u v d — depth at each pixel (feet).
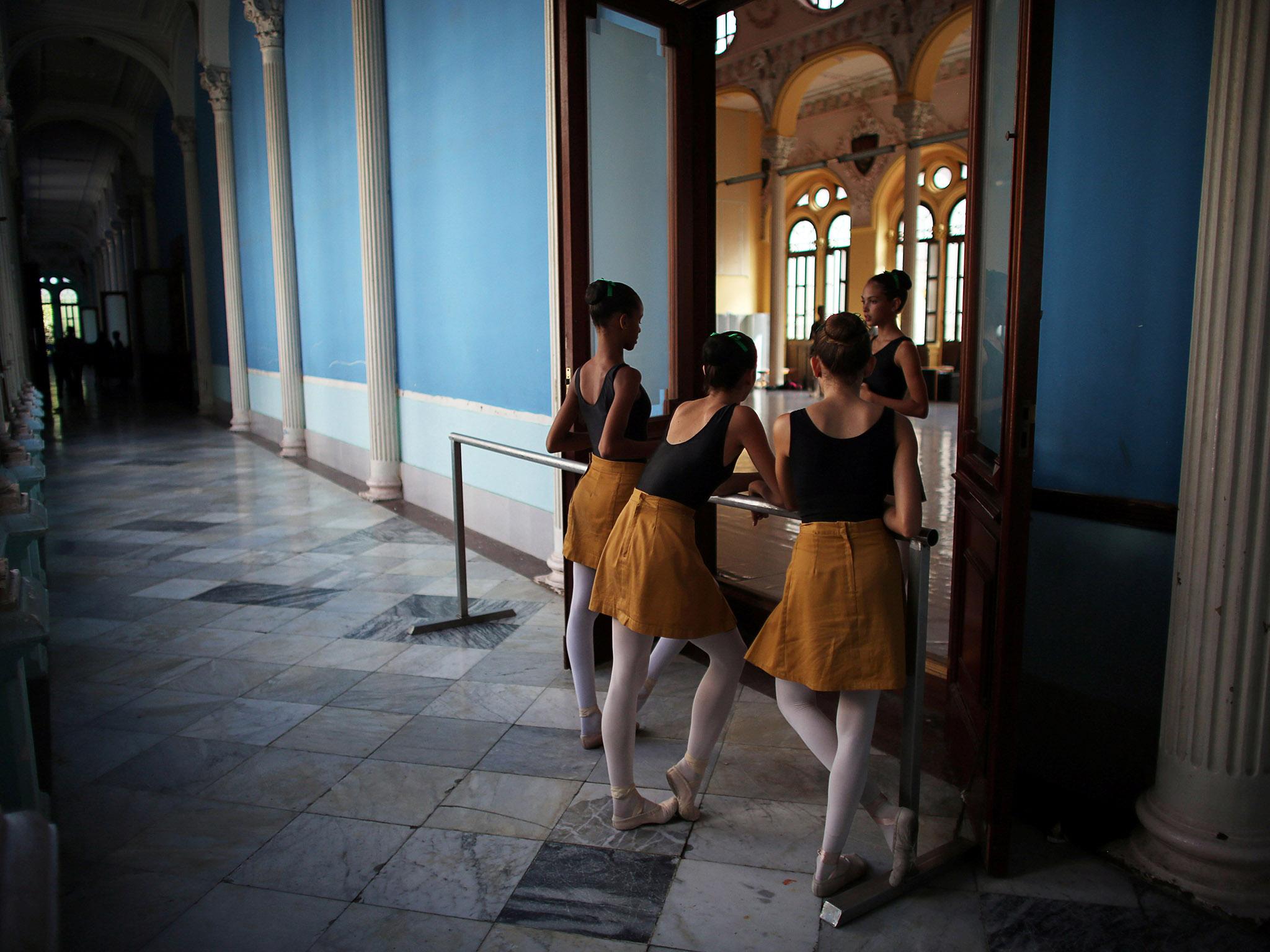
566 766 10.00
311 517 24.26
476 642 14.19
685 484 7.92
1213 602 7.12
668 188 13.78
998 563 7.62
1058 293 9.14
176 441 42.39
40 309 76.38
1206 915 7.26
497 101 19.13
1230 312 6.79
